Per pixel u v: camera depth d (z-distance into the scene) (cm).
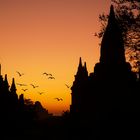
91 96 4044
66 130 5609
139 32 1995
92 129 3500
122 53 3462
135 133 2580
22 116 7512
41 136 6525
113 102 3009
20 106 7694
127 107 2722
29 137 6500
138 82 2709
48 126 7950
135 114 2639
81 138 4450
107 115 3002
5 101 6700
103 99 3219
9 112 6706
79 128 4678
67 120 5956
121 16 2014
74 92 6094
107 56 3506
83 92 5553
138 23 1983
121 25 2022
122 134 2689
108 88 3231
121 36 2044
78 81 6209
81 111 5528
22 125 7262
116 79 3244
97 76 3528
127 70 3303
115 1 2034
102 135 2998
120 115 2809
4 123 6419
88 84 4834
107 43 3512
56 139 5700
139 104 2652
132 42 2005
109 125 2900
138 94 2680
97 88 3428
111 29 3475
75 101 6053
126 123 2689
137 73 2056
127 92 2802
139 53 2003
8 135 6325
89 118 4259
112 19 3456
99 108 3238
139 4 1984
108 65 3441
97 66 3594
